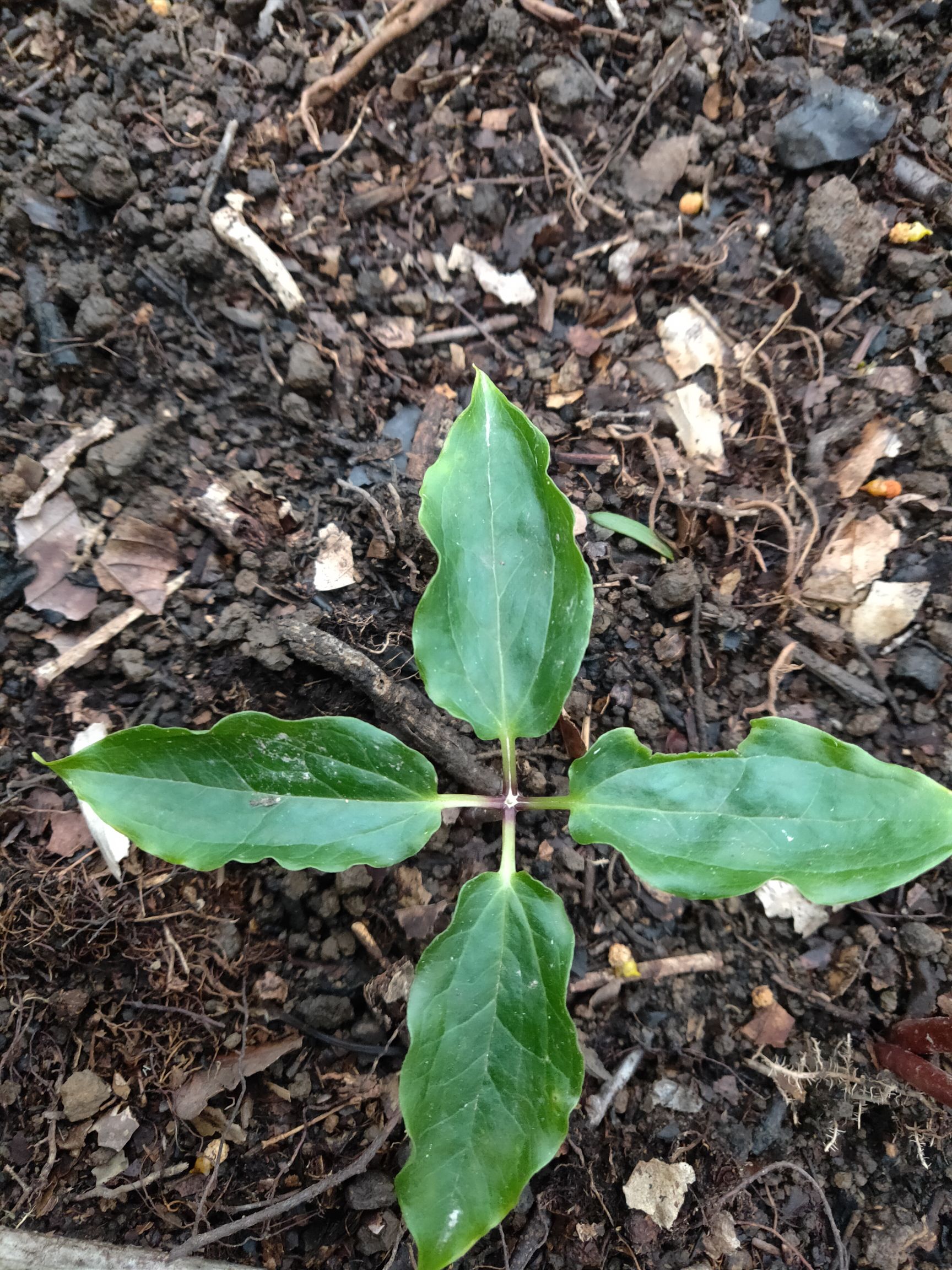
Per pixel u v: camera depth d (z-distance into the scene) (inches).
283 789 9.3
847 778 9.1
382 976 11.1
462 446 9.6
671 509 12.4
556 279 12.9
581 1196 10.7
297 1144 10.7
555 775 11.8
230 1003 10.9
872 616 12.0
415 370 12.6
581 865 11.5
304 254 12.4
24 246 11.9
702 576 12.2
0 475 11.3
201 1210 10.3
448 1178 8.5
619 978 11.3
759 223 12.9
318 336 12.3
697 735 11.9
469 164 12.9
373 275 12.5
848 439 12.4
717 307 12.8
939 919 11.4
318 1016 10.9
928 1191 10.8
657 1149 10.8
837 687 12.0
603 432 12.5
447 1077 8.8
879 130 12.6
